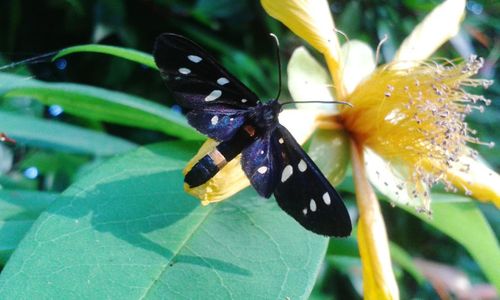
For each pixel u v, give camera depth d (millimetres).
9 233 97
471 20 273
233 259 90
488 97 281
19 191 111
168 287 84
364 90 116
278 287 87
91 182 97
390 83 114
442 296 213
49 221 90
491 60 268
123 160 103
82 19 200
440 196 119
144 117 121
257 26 228
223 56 219
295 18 114
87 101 120
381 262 104
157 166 103
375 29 247
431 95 112
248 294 86
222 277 87
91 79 210
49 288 82
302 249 92
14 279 82
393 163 116
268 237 94
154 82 218
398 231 273
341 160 114
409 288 275
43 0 199
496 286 127
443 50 256
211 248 91
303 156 94
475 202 125
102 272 84
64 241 88
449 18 128
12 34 197
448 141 113
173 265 87
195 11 213
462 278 217
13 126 135
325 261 225
